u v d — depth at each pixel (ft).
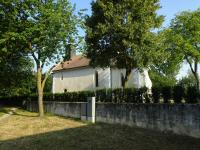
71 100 124.77
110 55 130.93
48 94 145.38
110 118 97.60
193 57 200.44
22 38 110.22
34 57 120.57
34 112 148.36
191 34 203.21
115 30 124.88
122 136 77.00
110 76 173.27
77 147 67.82
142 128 85.66
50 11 109.09
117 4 127.34
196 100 74.79
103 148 66.54
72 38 114.42
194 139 70.69
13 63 154.30
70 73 202.28
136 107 88.07
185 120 73.87
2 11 112.37
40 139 75.77
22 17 115.14
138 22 124.77
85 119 107.04
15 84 178.70
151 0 127.24
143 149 64.85
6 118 124.26
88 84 186.29
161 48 128.98
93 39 131.85
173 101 80.23
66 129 89.45
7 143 72.23
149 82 169.48
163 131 79.36
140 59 123.65
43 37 111.75
